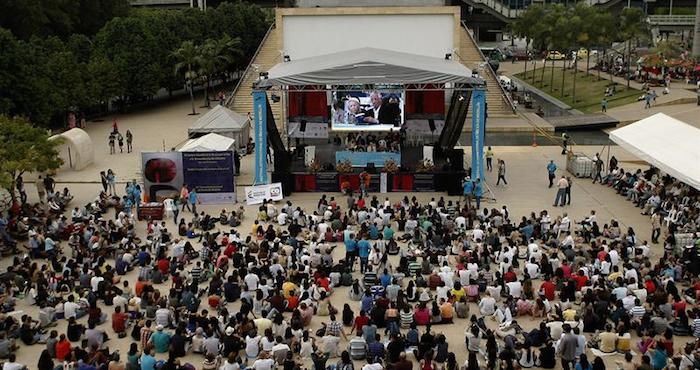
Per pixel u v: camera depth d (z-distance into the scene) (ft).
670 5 433.07
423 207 115.55
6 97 173.68
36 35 241.76
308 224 110.52
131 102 265.75
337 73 130.00
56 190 138.10
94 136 200.34
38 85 179.63
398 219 111.24
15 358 65.98
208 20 299.38
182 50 246.68
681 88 251.80
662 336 70.33
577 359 66.74
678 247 96.17
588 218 107.34
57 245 100.48
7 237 101.96
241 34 311.27
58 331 76.13
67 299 80.94
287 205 116.37
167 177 127.65
